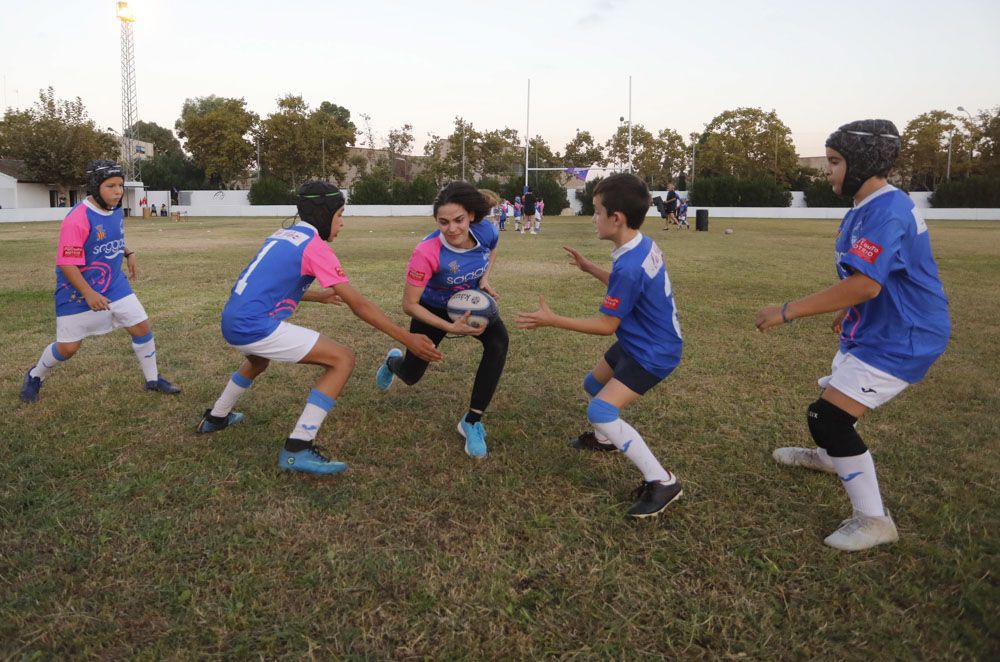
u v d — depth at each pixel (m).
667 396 4.87
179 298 9.00
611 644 2.27
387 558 2.74
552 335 6.85
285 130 57.00
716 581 2.63
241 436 4.02
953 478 3.54
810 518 3.12
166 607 2.45
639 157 67.69
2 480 3.42
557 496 3.32
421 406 4.62
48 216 36.94
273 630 2.32
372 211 48.69
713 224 33.34
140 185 48.12
